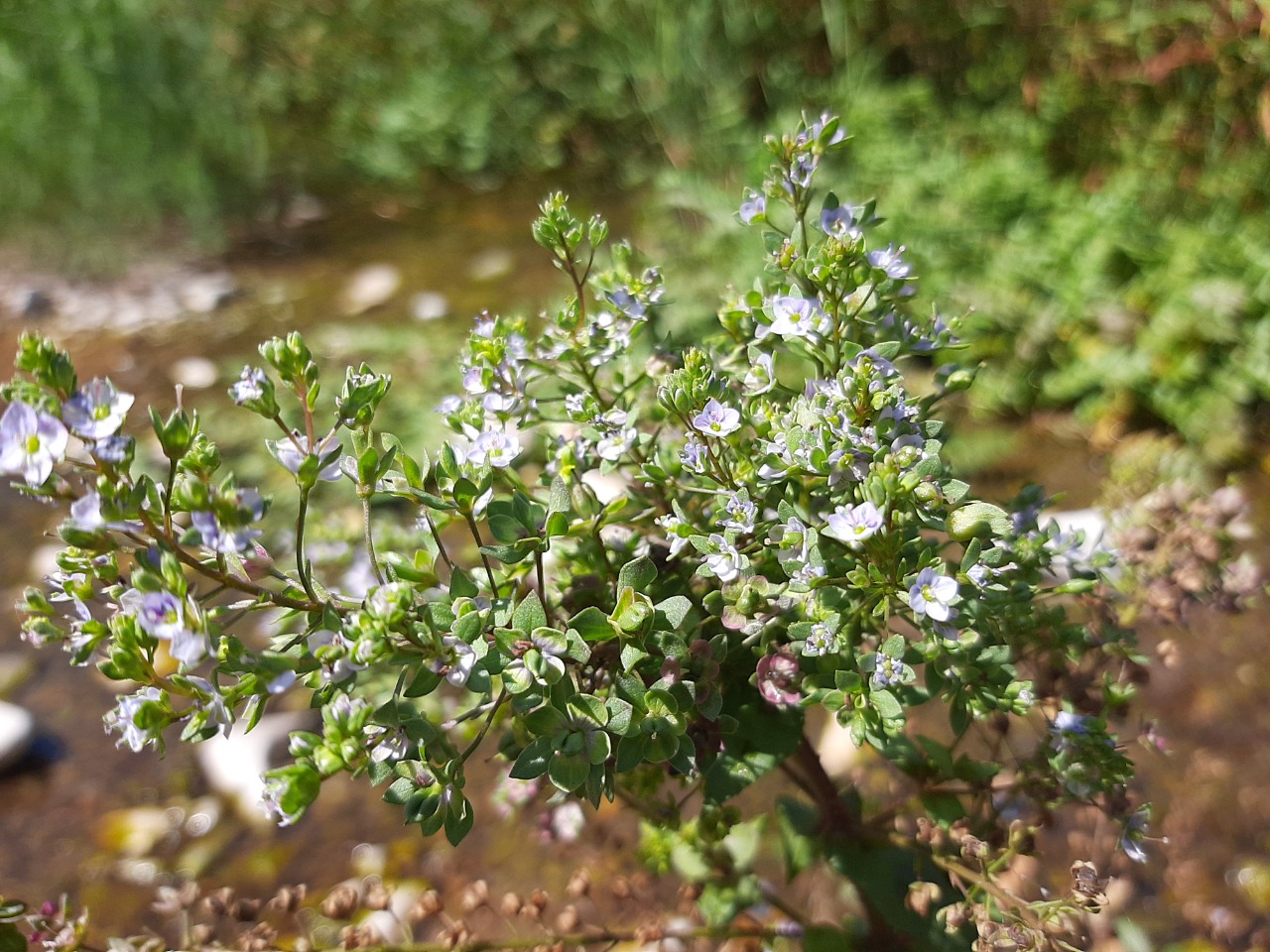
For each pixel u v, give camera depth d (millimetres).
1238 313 376
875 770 261
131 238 589
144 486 114
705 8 584
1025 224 425
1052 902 150
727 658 154
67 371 110
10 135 612
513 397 154
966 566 132
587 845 250
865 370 133
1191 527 204
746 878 207
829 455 133
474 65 700
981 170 443
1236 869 242
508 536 136
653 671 139
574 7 687
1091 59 488
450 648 125
